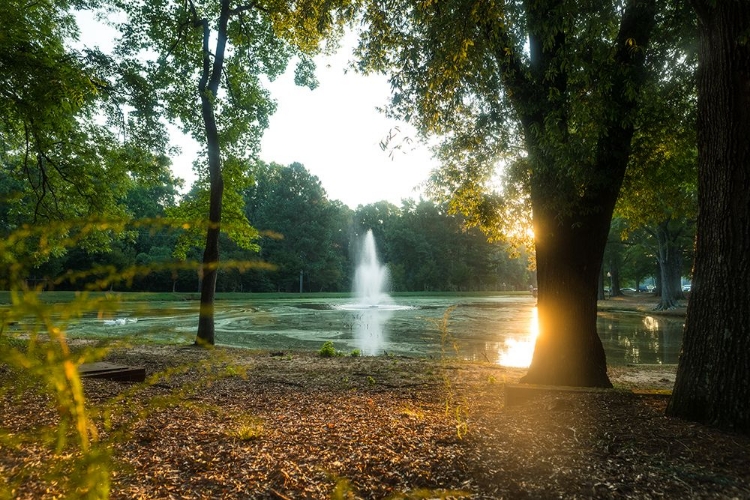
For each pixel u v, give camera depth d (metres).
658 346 18.75
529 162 8.37
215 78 14.95
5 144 14.41
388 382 8.78
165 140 14.38
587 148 7.45
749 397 4.77
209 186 16.28
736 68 5.11
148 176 15.26
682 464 3.78
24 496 2.33
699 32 5.46
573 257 8.17
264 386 7.86
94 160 14.69
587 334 8.20
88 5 13.02
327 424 4.85
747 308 4.93
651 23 7.82
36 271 40.56
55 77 9.72
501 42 7.89
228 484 3.25
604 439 4.30
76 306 0.93
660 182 10.71
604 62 7.33
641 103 8.45
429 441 4.21
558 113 7.47
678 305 41.47
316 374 9.53
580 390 6.21
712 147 5.24
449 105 9.06
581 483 3.41
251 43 16.12
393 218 93.19
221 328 22.94
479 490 3.28
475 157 10.48
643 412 5.24
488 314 34.34
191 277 56.56
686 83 9.04
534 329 23.47
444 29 7.64
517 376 10.02
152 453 3.69
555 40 8.20
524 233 11.13
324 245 73.38
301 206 72.62
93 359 1.07
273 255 69.06
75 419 1.12
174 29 15.00
